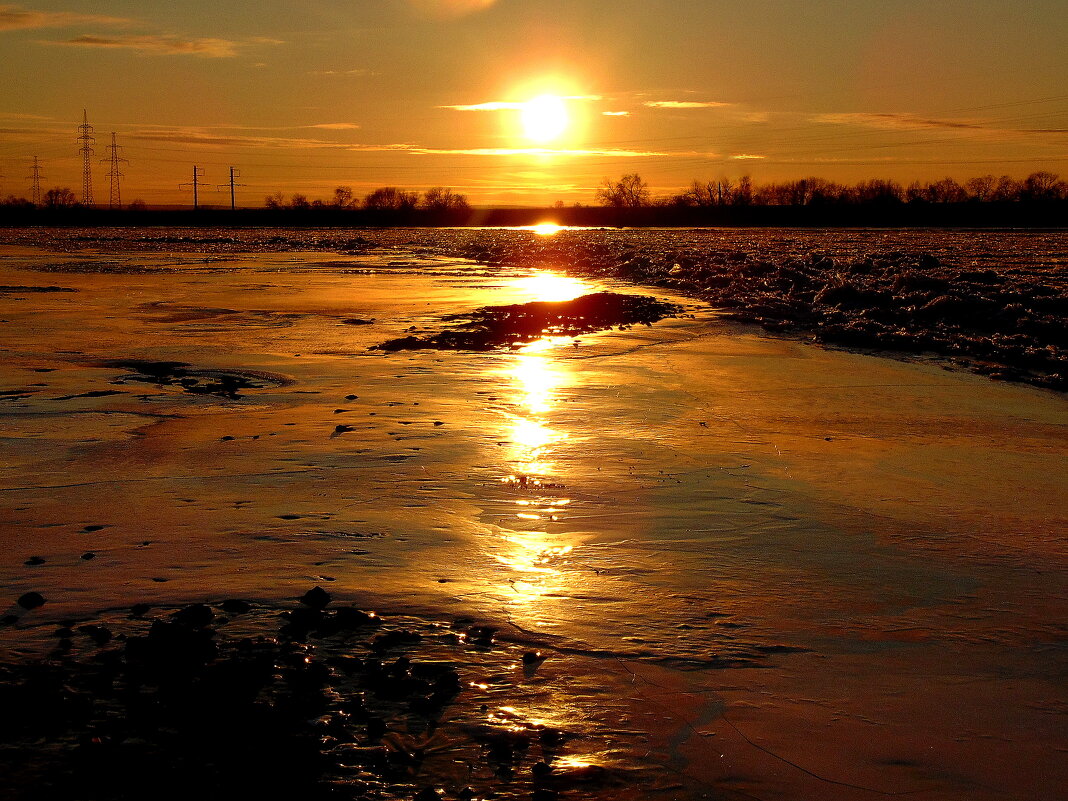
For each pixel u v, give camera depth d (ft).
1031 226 289.74
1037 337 61.36
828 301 78.69
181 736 12.79
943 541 22.03
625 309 70.18
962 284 85.10
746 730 13.56
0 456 28.45
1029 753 13.11
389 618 17.01
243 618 16.79
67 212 366.02
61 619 16.69
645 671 15.30
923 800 11.95
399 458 28.30
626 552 20.83
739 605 18.07
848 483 26.89
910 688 14.94
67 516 22.59
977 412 37.88
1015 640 16.78
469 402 37.17
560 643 16.25
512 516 23.09
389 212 411.13
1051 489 26.63
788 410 37.40
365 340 55.62
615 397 38.96
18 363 46.60
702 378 44.32
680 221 342.85
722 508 24.17
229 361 47.44
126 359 48.01
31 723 13.04
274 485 25.34
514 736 13.16
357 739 12.91
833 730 13.64
